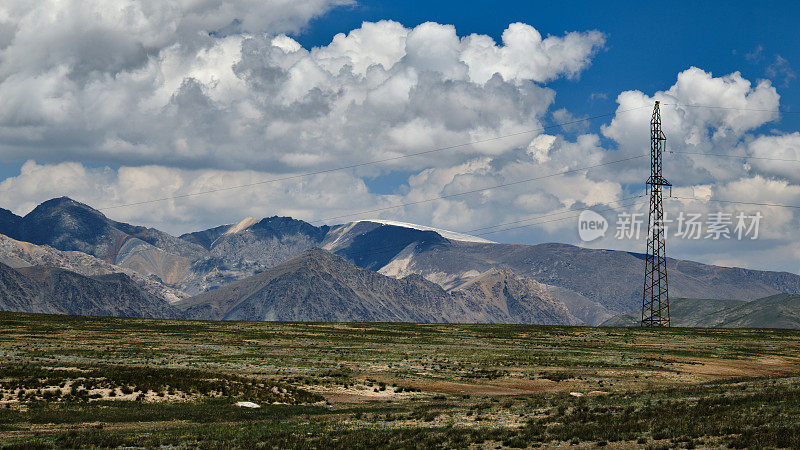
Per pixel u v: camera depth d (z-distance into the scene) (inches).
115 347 4785.9
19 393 2620.6
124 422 2294.5
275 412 2551.7
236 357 4311.0
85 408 2481.5
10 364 3440.0
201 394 2805.1
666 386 3459.6
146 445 1854.1
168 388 2827.3
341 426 2159.2
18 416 2304.4
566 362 4411.9
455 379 3661.4
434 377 3700.8
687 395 2625.5
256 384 3048.7
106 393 2714.1
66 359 3944.4
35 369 3090.6
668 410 2140.7
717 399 2276.1
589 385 3523.6
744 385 2849.4
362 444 1811.0
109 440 1884.8
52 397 2608.3
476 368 4106.8
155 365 3779.5
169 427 2193.7
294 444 1824.6
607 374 3912.4
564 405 2495.1
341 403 2874.0
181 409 2544.3
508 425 2096.5
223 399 2746.1
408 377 3663.9
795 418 1791.3
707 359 4768.7
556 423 2076.8
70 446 1835.6
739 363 4598.9
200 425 2244.1
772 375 4065.0
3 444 1856.5
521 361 4456.2
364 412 2568.9
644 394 2792.8
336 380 3383.4
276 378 3368.6
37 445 1827.0
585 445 1689.2
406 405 2770.7
